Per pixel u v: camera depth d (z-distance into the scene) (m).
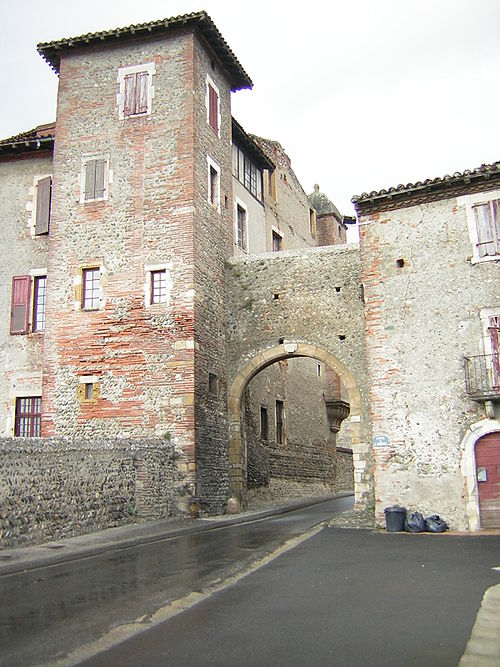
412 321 16.64
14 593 8.62
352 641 6.14
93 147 21.08
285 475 27.31
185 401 18.78
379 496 16.12
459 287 16.36
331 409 32.97
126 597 8.17
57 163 21.28
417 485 15.88
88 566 10.80
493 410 15.43
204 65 21.70
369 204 17.47
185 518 17.95
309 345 20.41
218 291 21.11
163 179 20.27
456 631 6.38
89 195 20.80
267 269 21.42
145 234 20.08
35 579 9.70
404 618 6.93
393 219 17.33
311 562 10.80
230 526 17.25
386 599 7.83
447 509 15.53
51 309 20.34
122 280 19.98
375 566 10.28
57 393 19.80
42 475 13.37
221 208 22.06
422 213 17.06
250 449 24.02
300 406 29.78
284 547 12.73
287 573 9.77
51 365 20.02
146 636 6.42
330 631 6.50
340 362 19.94
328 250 20.80
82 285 20.33
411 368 16.42
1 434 21.03
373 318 17.03
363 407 19.44
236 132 24.50
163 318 19.42
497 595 7.84
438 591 8.20
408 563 10.52
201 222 20.36
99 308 19.98
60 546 12.61
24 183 22.72
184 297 19.38
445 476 15.68
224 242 21.98
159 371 19.14
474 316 16.09
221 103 23.03
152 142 20.59
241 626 6.74
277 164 30.45
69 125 21.42
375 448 16.38
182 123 20.45
